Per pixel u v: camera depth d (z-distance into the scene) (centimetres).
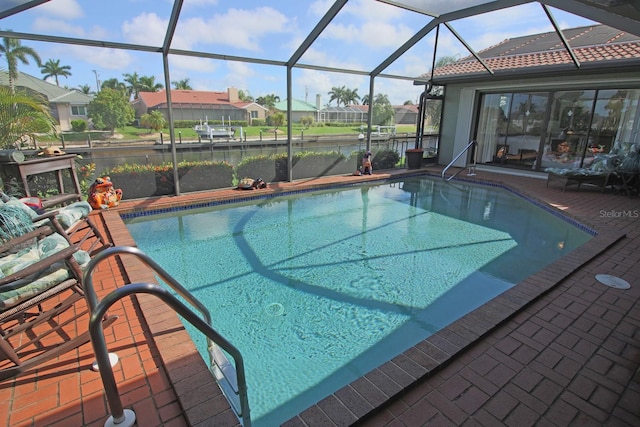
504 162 1031
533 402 192
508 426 177
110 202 588
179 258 465
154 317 263
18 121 498
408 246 508
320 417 178
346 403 186
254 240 530
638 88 754
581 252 390
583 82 791
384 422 180
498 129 1024
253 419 219
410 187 897
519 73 816
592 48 805
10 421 175
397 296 371
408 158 1039
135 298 293
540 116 933
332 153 914
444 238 540
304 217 646
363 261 458
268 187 772
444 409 187
